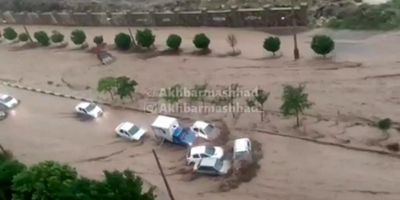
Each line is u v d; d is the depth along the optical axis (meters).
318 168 36.88
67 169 35.94
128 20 67.00
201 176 38.53
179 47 57.97
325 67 47.91
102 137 45.47
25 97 54.66
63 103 52.19
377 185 34.41
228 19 59.47
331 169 36.53
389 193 33.59
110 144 44.28
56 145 45.47
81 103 49.69
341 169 36.34
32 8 80.31
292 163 37.88
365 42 50.16
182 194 37.00
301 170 37.03
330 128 40.50
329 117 41.69
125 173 34.94
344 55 49.09
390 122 39.22
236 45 55.25
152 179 39.03
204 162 38.31
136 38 59.47
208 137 42.03
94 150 43.88
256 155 39.38
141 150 42.75
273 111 44.03
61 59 62.59
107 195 31.62
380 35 50.72
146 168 40.41
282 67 49.53
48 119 49.78
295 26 56.12
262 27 57.88
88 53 62.78
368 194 33.84
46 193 33.41
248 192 36.09
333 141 39.12
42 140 46.56
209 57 54.50
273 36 55.53
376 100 42.44
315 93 44.72
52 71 59.84
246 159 38.41
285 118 42.78
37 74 59.84
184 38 59.97
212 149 39.75
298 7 55.28
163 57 56.94
